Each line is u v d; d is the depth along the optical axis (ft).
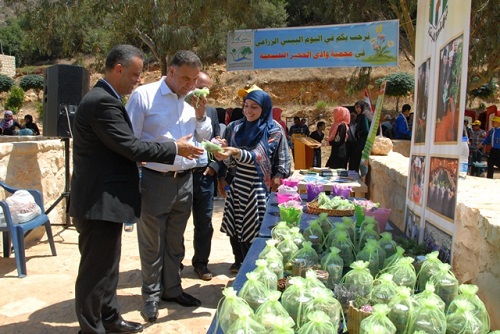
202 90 13.02
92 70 103.60
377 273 7.95
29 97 115.96
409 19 43.11
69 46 55.31
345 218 9.96
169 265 12.81
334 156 35.37
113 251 10.18
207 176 14.98
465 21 7.67
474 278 7.84
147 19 45.24
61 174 23.07
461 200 8.93
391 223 12.40
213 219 25.73
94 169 9.75
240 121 14.42
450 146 8.37
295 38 37.19
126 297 13.61
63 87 20.83
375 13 47.60
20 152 18.94
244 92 14.35
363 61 36.17
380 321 5.49
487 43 43.70
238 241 14.38
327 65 36.94
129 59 9.83
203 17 45.11
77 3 50.80
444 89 8.91
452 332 5.69
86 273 10.06
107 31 51.98
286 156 14.39
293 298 6.24
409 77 82.28
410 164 11.82
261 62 38.24
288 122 65.21
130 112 11.34
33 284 14.69
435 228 9.17
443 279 6.95
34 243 19.51
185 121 12.01
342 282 7.27
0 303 13.14
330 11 47.78
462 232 8.55
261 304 6.33
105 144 9.69
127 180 10.06
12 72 139.33
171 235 12.62
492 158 41.50
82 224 9.91
